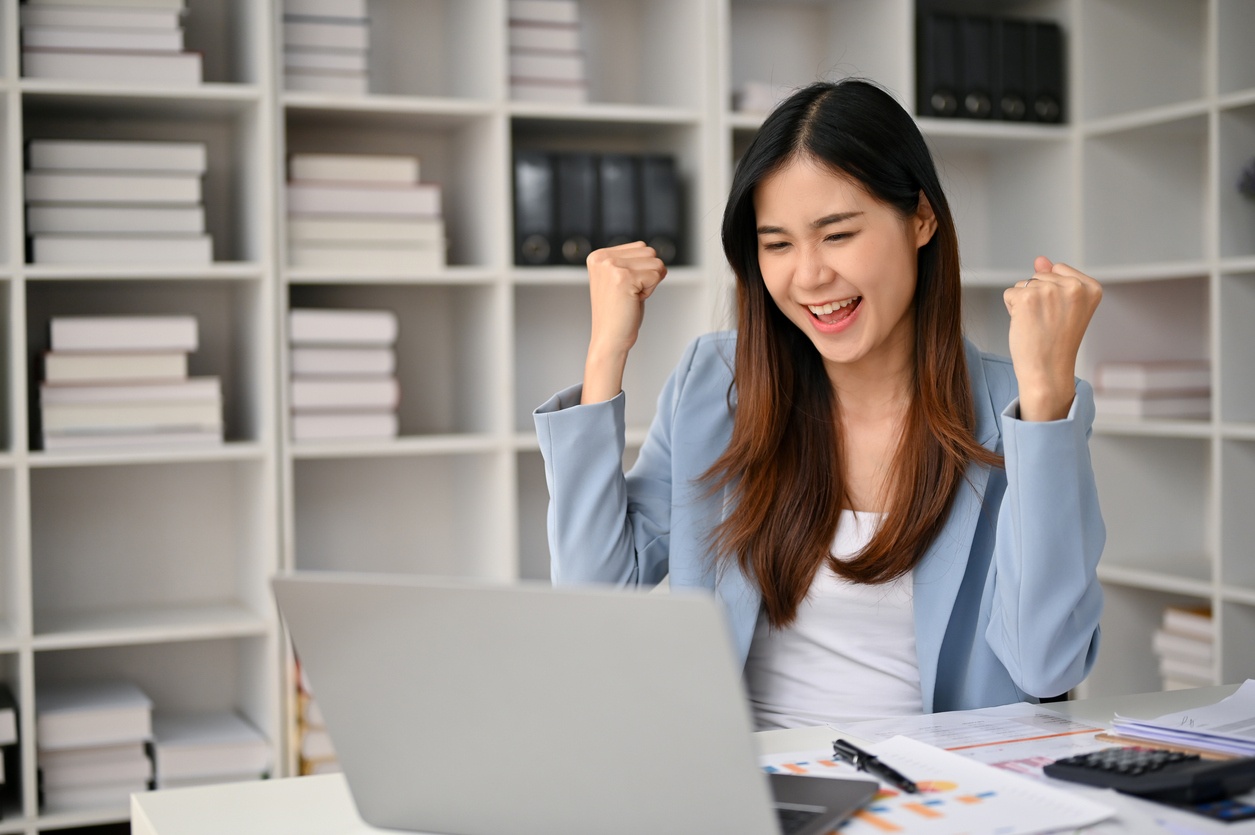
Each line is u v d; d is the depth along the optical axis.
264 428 2.68
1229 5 2.84
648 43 3.19
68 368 2.56
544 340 3.21
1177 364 3.21
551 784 0.91
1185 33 3.31
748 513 1.54
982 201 3.50
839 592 1.52
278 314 2.66
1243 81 2.86
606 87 3.22
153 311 2.92
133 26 2.59
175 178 2.63
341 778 1.13
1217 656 2.87
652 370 3.12
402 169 2.79
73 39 2.56
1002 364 1.59
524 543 3.19
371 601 0.92
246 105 2.70
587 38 3.21
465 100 2.93
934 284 1.53
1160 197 3.29
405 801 0.97
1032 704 1.33
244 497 2.89
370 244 2.76
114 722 2.60
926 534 1.48
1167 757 1.03
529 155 2.84
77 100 2.62
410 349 3.11
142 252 2.62
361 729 0.96
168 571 2.96
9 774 2.66
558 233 2.87
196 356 2.96
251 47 2.69
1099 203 3.22
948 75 3.09
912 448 1.51
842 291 1.45
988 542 1.50
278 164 2.65
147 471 2.94
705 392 1.67
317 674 0.96
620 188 2.90
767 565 1.52
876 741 1.19
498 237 2.79
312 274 2.67
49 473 2.86
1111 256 3.24
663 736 0.85
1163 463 3.32
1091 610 1.37
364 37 2.76
